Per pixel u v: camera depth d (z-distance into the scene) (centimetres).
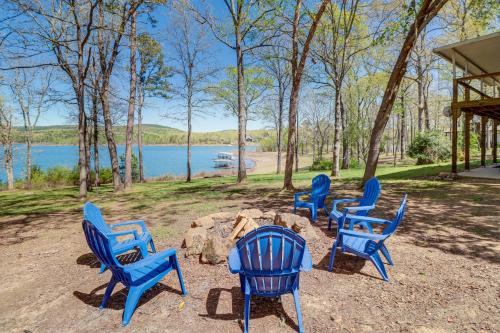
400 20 940
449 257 399
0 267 456
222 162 6744
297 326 269
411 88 3378
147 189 1616
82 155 1329
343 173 1908
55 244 571
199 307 306
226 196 1088
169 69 2197
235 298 322
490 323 256
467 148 1296
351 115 2778
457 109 1124
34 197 1550
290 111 1076
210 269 397
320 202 665
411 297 307
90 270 425
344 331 259
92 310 312
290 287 277
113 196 1391
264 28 1291
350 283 346
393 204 740
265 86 2492
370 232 488
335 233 531
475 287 317
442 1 814
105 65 1559
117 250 378
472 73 1496
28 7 984
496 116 1517
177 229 625
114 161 1565
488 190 847
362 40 2033
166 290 344
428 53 2433
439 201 744
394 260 401
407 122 4366
